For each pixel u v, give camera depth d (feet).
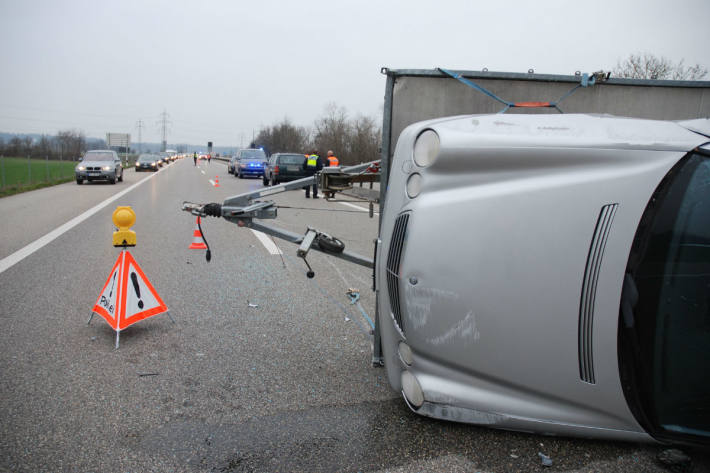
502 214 8.11
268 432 9.33
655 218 7.69
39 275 21.09
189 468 8.20
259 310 16.94
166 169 162.20
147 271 22.09
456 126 8.77
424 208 8.50
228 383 11.44
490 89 11.42
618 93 11.73
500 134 8.42
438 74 11.12
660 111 11.79
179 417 9.87
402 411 10.14
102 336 14.30
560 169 8.12
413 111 11.27
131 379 11.58
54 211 43.75
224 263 24.04
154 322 15.60
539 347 8.12
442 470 8.14
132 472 8.09
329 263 24.56
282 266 23.63
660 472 8.04
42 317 15.83
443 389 8.74
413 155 8.99
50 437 9.09
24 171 99.55
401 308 8.75
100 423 9.61
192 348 13.53
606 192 7.80
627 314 7.73
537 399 8.39
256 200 13.02
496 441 8.98
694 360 7.90
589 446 8.77
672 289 7.77
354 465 8.29
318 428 9.48
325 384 11.41
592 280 7.79
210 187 76.38
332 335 14.66
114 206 47.98
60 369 12.05
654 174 7.77
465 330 8.36
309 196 63.10
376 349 12.36
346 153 146.51
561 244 7.89
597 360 7.91
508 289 8.11
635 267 7.70
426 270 8.41
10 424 9.52
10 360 12.53
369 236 32.91
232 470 8.14
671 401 8.02
